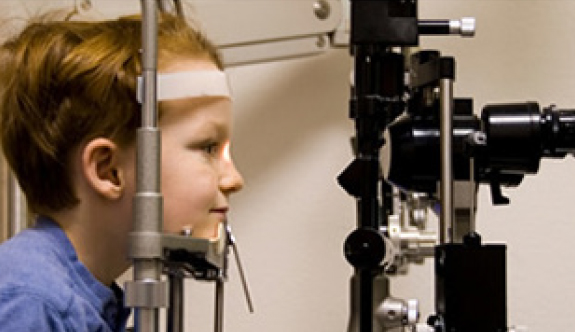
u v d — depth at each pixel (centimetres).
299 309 130
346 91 130
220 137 76
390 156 70
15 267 69
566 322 127
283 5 107
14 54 80
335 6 109
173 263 60
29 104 76
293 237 131
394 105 64
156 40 56
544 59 127
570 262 127
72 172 75
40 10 99
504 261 64
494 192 72
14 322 64
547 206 127
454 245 64
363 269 65
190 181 73
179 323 68
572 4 127
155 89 55
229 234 77
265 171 132
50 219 78
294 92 131
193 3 102
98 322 73
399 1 63
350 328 66
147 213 54
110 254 77
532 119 67
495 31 128
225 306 132
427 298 126
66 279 72
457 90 128
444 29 69
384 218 79
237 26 104
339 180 66
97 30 79
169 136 72
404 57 67
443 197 67
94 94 74
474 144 67
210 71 75
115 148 74
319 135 131
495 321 63
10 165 80
